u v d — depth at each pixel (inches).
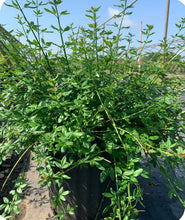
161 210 65.9
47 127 51.1
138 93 60.7
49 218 64.2
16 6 51.0
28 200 72.5
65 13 50.6
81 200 56.4
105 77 61.3
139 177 85.2
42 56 64.6
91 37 57.4
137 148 45.0
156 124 53.4
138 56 62.5
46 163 43.2
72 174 55.3
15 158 98.3
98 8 49.6
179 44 58.8
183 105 62.7
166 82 64.9
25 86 59.5
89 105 56.4
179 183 46.4
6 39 58.4
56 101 45.3
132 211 37.0
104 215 57.4
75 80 54.8
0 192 75.0
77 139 42.3
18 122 46.6
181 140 55.5
